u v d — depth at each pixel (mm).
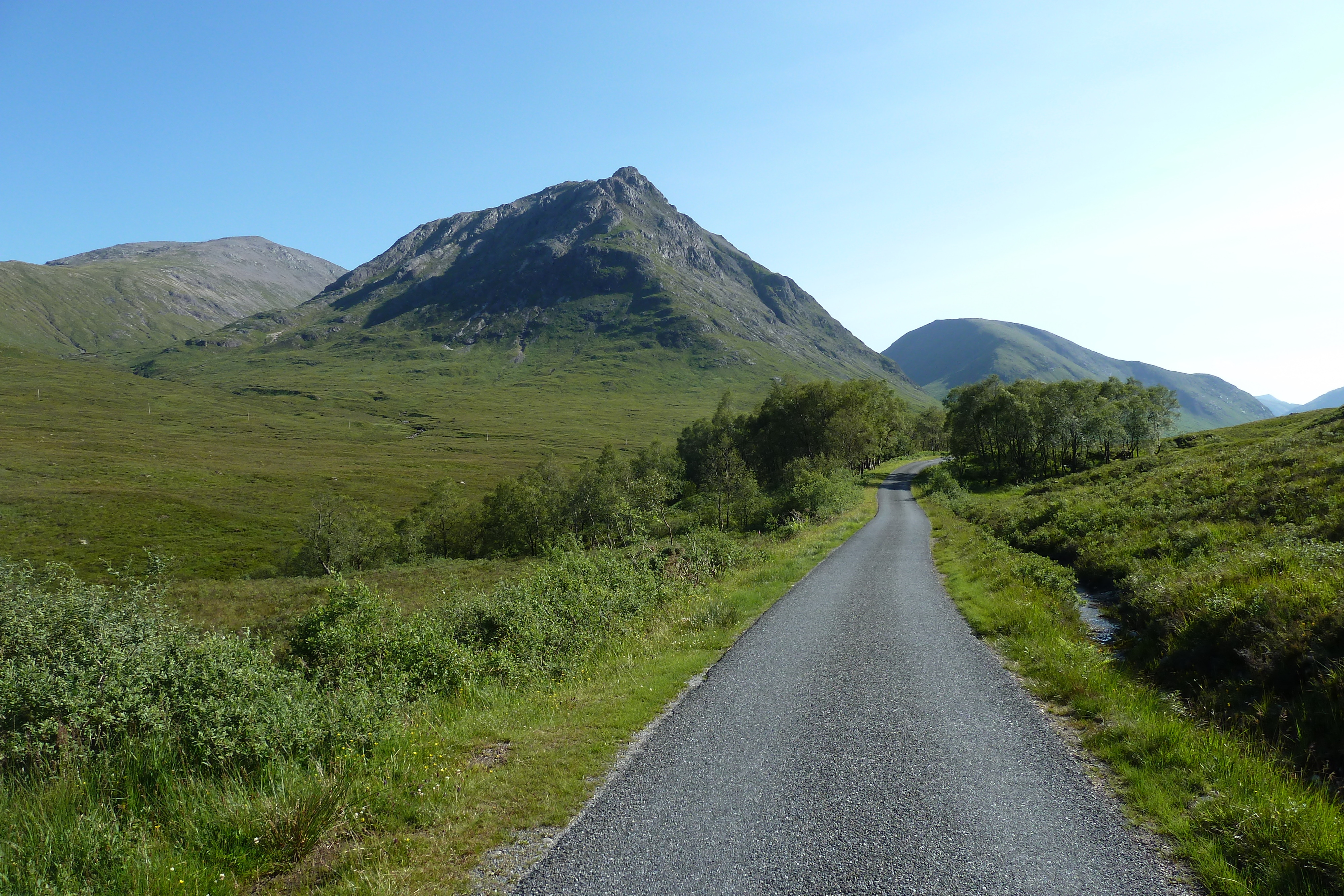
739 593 17109
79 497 91875
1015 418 76000
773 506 53312
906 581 18859
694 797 5895
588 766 6602
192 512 91812
